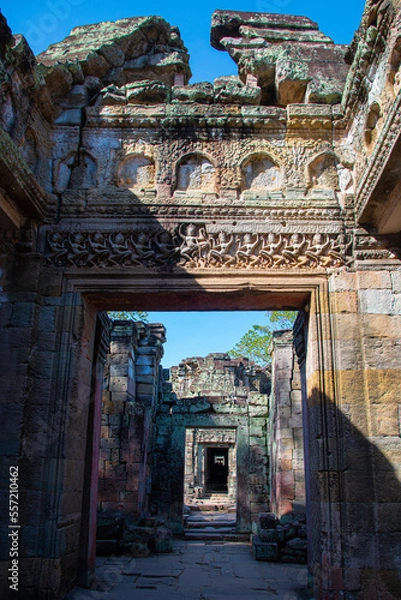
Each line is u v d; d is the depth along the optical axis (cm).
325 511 659
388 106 632
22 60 680
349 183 791
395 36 587
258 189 806
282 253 759
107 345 980
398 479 656
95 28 901
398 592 622
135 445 1440
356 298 737
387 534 639
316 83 822
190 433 2755
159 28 908
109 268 757
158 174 805
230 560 1175
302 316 867
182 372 2769
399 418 679
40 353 728
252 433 1739
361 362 708
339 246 758
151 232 774
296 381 1487
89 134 827
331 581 629
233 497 2669
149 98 841
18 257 757
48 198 778
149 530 1232
